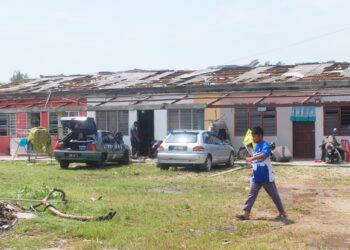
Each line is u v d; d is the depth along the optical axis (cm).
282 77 3262
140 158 3191
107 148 2658
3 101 3962
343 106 2986
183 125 3372
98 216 1153
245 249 917
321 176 2288
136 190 1725
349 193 1758
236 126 3244
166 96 3431
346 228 1134
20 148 3794
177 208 1338
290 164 2766
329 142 2850
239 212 1308
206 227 1121
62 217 1159
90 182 1962
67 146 2600
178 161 2433
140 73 4262
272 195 1248
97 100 3650
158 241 970
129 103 3528
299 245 960
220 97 3077
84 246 924
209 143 2497
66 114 3716
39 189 1448
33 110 3347
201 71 3994
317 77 3117
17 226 1052
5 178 2050
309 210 1382
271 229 1123
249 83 3172
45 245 937
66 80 4362
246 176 2234
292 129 3127
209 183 1986
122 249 920
